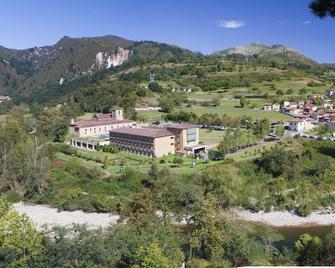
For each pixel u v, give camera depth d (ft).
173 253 151.02
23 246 147.23
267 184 368.27
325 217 310.86
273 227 289.74
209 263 175.11
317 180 372.79
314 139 475.72
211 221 185.78
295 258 190.29
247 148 459.32
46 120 621.31
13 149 418.72
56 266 135.23
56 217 318.86
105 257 134.31
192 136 477.77
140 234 154.92
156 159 437.58
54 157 458.91
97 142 502.38
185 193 286.05
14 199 361.92
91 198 341.41
